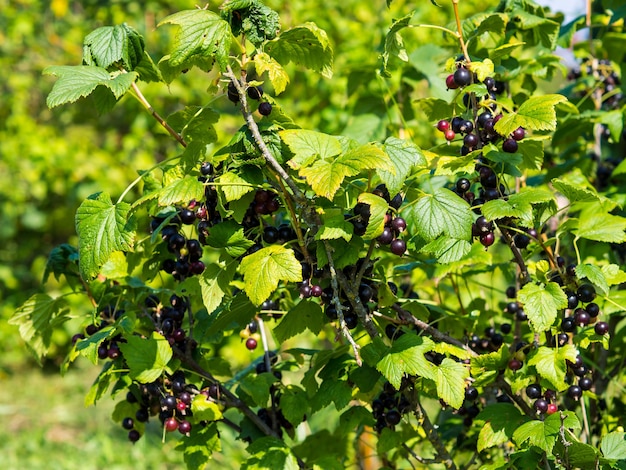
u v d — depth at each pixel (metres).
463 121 1.41
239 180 1.37
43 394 3.89
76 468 2.69
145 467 2.68
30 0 4.21
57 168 3.83
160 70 1.43
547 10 1.77
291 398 1.49
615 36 1.74
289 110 2.60
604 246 1.65
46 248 4.55
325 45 1.39
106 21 3.73
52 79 4.30
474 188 1.60
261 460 1.46
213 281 1.41
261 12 1.38
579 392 1.42
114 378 1.49
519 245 1.43
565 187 1.40
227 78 1.39
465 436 1.65
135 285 1.52
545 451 1.39
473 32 1.60
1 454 2.89
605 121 1.64
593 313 1.42
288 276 1.35
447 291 1.70
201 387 1.53
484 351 1.55
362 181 1.45
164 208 1.49
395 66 1.82
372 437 1.83
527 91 1.69
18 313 1.55
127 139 3.50
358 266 1.42
